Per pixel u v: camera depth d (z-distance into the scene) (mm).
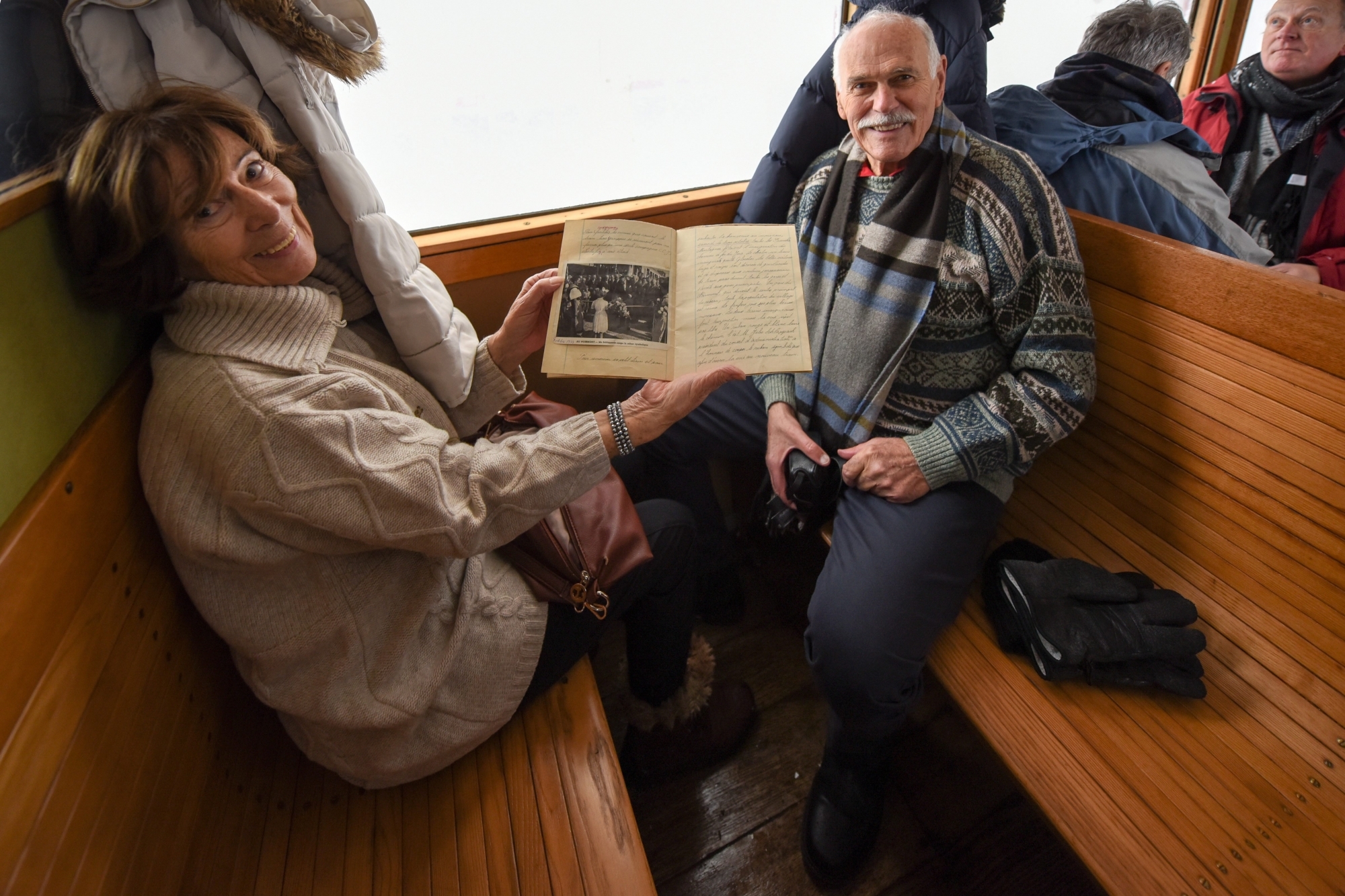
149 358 862
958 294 1217
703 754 1342
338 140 882
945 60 1209
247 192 713
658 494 1630
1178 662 1004
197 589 764
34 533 582
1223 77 1892
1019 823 1255
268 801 907
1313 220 1768
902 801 1308
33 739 551
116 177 653
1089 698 1027
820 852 1188
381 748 848
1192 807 887
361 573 818
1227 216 1533
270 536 732
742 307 983
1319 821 857
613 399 1721
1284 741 941
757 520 1464
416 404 926
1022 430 1149
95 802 614
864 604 1122
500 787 910
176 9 771
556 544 969
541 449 850
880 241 1244
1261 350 975
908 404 1299
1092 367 1162
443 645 874
